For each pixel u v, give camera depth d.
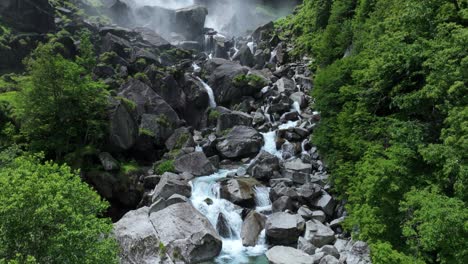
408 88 23.34
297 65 57.06
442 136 17.55
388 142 23.03
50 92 33.19
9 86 43.28
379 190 19.33
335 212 30.67
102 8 80.06
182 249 25.20
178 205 28.72
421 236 16.64
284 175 35.81
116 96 42.72
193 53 69.75
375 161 21.39
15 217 12.69
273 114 47.09
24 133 33.12
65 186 14.38
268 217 29.41
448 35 20.31
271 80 54.94
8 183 13.39
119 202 33.97
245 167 38.75
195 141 44.53
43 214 12.83
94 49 58.47
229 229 29.28
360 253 23.62
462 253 14.46
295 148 40.03
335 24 49.09
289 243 27.72
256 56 63.12
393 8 31.28
